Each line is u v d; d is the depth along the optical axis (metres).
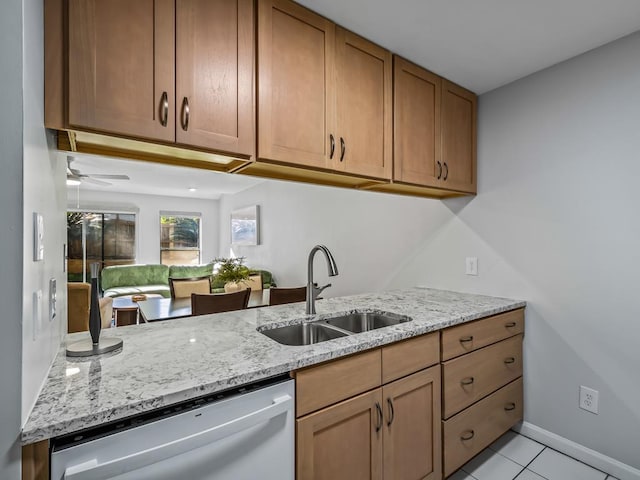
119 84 1.01
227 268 3.78
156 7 1.08
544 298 1.99
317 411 1.15
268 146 1.32
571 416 1.89
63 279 1.28
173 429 0.86
